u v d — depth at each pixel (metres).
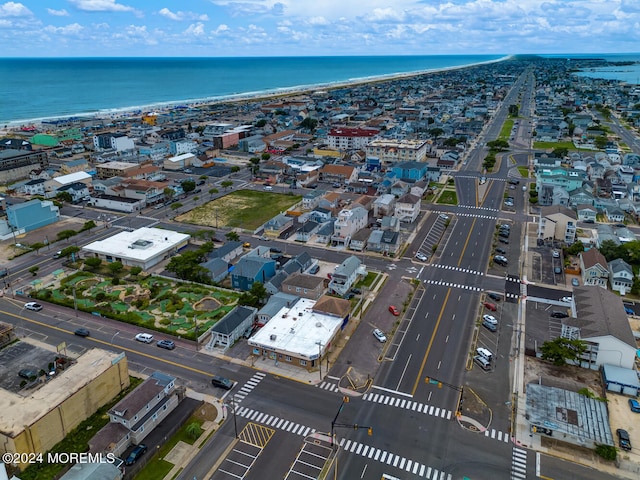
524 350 98.25
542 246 150.00
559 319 109.81
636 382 84.75
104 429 73.00
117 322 108.38
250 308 107.81
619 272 122.00
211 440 75.38
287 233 160.50
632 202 183.38
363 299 117.88
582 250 141.75
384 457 72.06
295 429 77.56
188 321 108.12
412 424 78.56
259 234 159.75
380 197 181.38
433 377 90.00
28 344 92.19
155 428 76.62
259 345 94.94
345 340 101.31
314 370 92.12
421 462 71.12
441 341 101.25
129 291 119.75
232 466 70.50
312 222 159.50
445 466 70.44
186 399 84.06
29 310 113.00
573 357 89.06
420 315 111.25
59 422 73.81
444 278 129.50
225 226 167.62
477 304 116.19
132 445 73.56
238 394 85.69
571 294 120.56
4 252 146.12
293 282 117.44
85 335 102.81
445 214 179.88
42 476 67.94
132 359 95.56
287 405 82.94
